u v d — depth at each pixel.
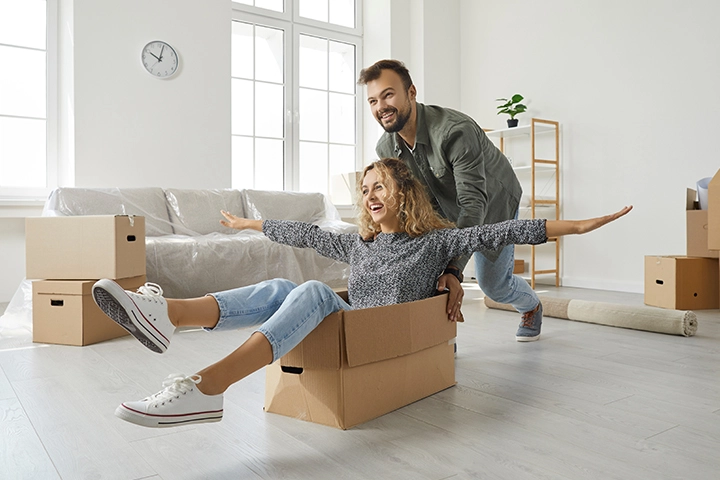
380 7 5.13
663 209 3.84
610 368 1.92
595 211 4.23
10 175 3.74
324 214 4.39
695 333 2.51
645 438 1.27
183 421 1.10
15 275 3.62
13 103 3.75
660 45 3.84
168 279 3.11
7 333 2.54
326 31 5.12
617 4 4.07
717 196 2.88
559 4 4.45
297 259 3.55
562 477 1.07
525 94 4.70
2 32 3.73
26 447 1.22
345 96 5.26
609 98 4.13
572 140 4.37
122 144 3.85
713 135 3.59
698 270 3.15
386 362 1.45
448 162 1.82
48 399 1.57
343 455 1.18
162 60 3.99
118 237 2.33
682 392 1.64
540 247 4.66
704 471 1.10
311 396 1.38
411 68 5.14
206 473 1.09
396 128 1.75
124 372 1.87
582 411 1.47
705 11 3.61
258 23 4.75
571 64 4.37
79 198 3.39
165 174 4.02
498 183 1.98
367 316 1.36
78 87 3.69
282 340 1.24
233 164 4.65
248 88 4.72
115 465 1.13
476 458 1.16
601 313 2.74
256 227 1.78
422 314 1.54
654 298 3.29
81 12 3.69
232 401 1.55
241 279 3.32
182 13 4.07
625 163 4.04
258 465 1.13
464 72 5.25
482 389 1.67
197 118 4.14
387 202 1.57
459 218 1.75
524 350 2.21
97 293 1.12
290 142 4.90
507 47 4.85
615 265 4.12
